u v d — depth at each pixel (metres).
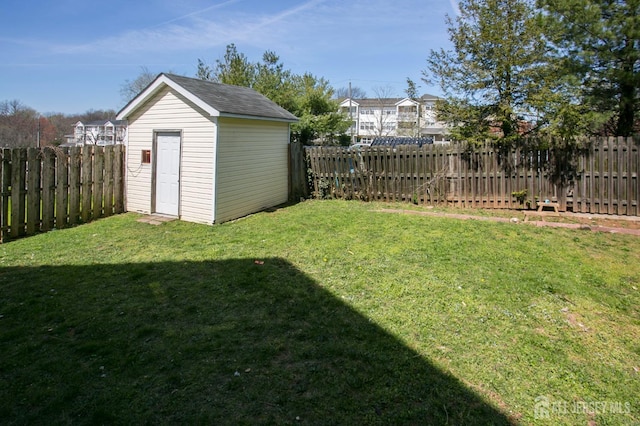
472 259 5.50
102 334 3.44
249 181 9.41
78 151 8.08
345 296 4.28
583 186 8.85
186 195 8.63
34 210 7.18
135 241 6.72
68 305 4.04
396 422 2.35
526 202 9.34
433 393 2.63
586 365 2.99
